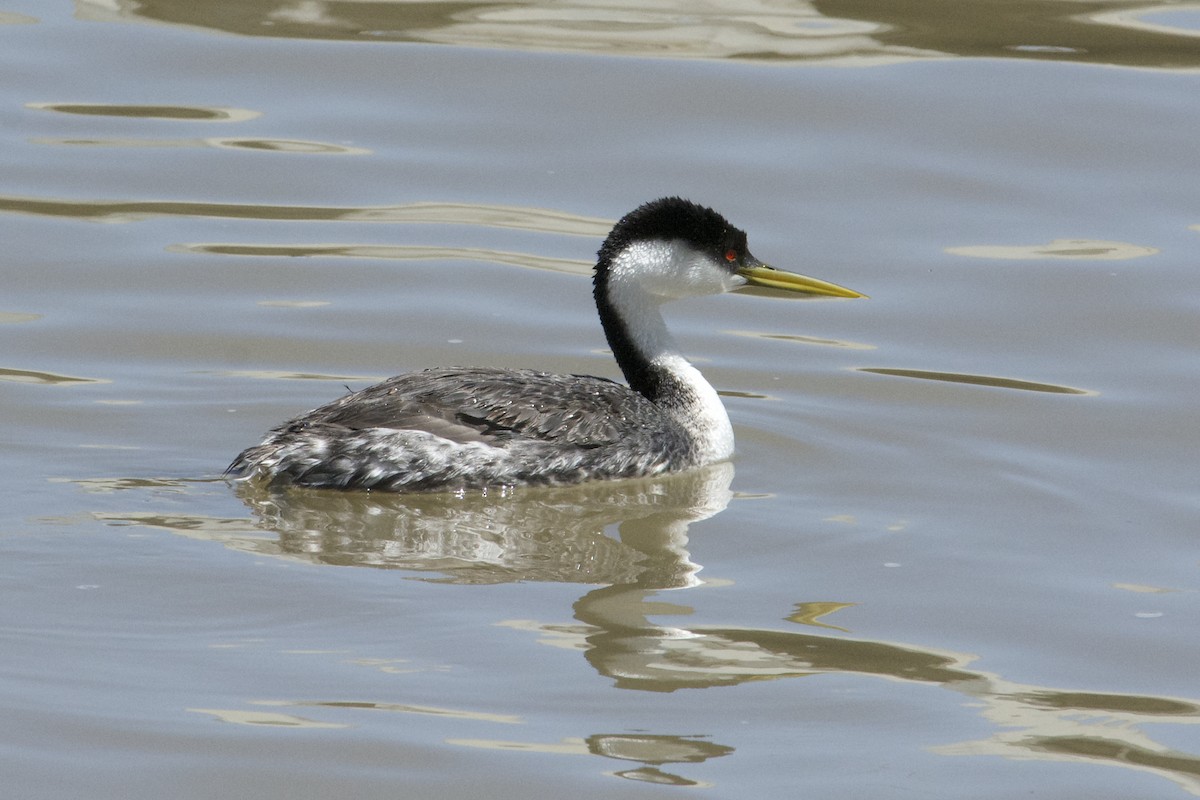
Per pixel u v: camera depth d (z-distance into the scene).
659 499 13.05
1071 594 11.39
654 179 19.09
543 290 17.28
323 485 12.77
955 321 16.72
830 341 16.55
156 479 12.98
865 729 9.62
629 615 10.88
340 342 16.11
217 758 9.11
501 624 10.70
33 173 18.94
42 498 12.45
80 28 21.89
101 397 14.64
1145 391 15.21
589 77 20.94
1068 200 18.78
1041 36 21.97
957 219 18.50
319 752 9.19
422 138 19.89
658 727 9.55
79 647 10.20
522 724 9.53
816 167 19.31
